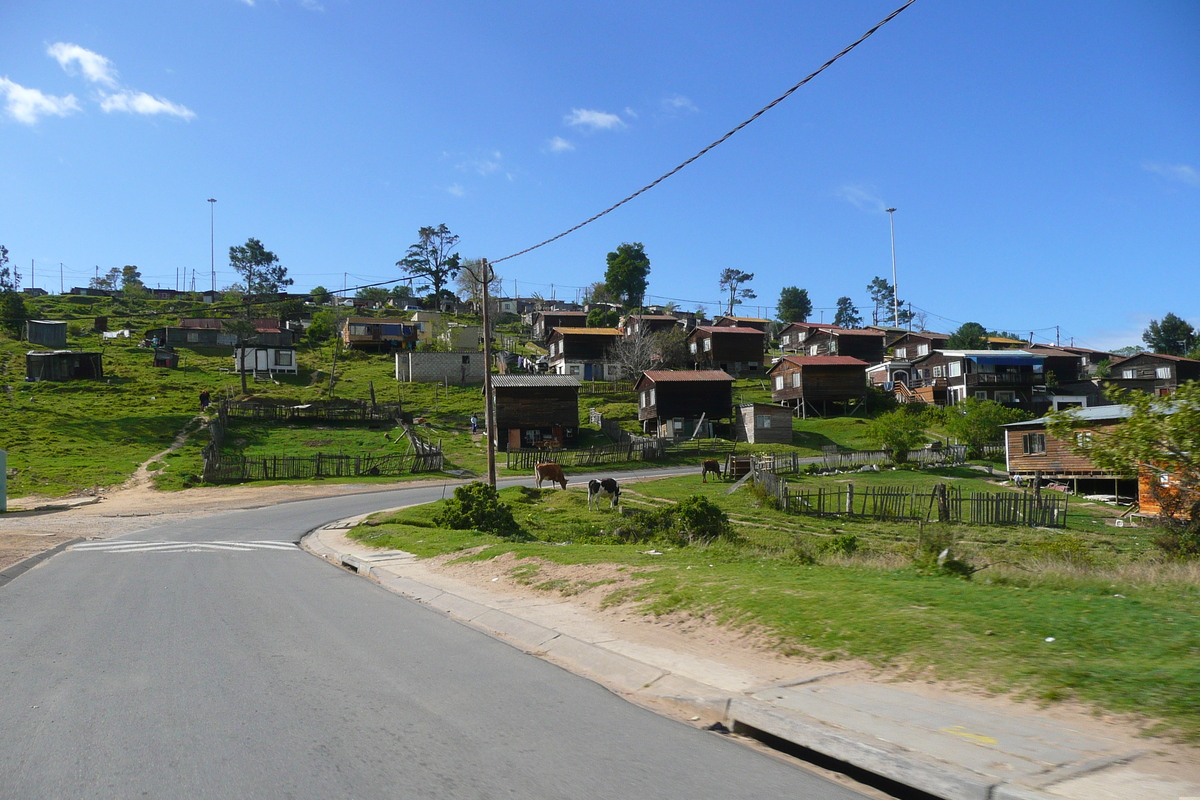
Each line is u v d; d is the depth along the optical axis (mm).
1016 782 4156
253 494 34031
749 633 7633
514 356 87125
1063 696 5367
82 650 7574
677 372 62531
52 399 57406
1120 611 7547
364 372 79438
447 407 64562
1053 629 6848
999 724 5031
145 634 8352
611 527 21469
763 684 6207
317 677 6602
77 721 5395
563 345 81750
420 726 5324
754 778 4566
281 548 17984
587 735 5227
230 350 86750
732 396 73250
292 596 11055
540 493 31031
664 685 6445
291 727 5273
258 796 4129
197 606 10164
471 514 20094
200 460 42188
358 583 12594
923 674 6105
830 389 67750
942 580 9969
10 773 4449
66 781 4332
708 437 58938
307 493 34531
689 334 85125
